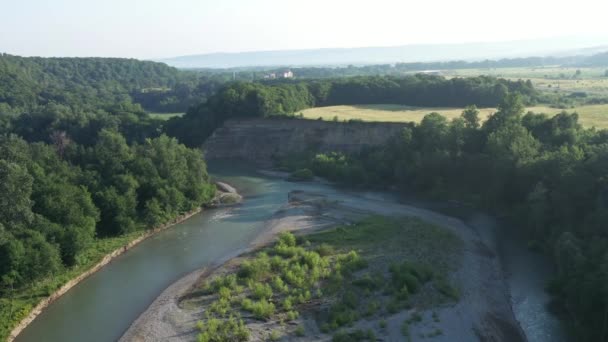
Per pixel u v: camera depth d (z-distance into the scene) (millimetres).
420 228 68812
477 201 81500
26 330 45812
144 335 43906
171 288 53312
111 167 76125
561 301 48281
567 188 61312
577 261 47156
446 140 90250
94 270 58906
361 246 61719
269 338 41625
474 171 84188
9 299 48875
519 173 75250
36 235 52531
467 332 42688
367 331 41719
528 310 47812
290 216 76812
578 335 41281
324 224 72250
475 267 56625
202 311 47250
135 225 70562
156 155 82188
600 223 52156
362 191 93812
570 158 68000
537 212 64562
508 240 67062
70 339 44281
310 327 43250
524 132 81062
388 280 51500
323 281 51469
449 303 47094
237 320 44594
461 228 70938
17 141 81000
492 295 50344
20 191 52562
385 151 100250
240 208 84188
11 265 49188
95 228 65062
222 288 50062
